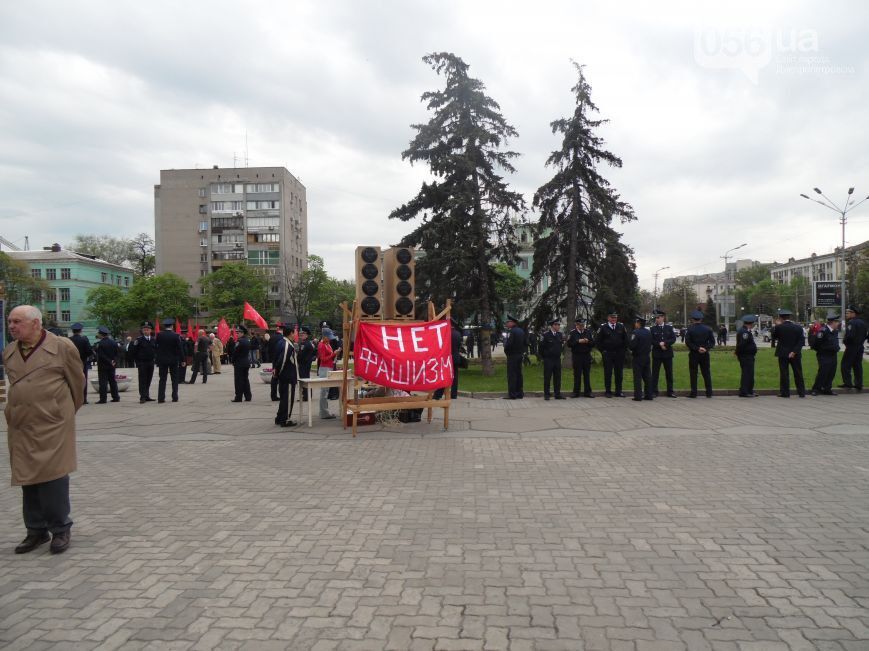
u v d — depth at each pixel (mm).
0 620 3664
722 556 4438
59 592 4066
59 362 4926
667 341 14125
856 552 4477
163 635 3438
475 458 7977
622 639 3279
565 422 10688
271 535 5105
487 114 20344
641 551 4562
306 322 73562
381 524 5328
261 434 10312
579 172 20781
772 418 10617
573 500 5930
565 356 21734
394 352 10094
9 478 7621
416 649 3221
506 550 4637
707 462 7418
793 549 4551
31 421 4762
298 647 3268
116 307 70250
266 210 89250
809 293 103750
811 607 3615
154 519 5629
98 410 14352
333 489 6555
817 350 14242
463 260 19422
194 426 11375
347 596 3893
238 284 71125
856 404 12320
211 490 6645
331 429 10664
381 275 10898
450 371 10445
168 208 91062
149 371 15859
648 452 8055
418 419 11172
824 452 7852
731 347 41750
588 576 4125
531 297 22328
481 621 3518
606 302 20594
